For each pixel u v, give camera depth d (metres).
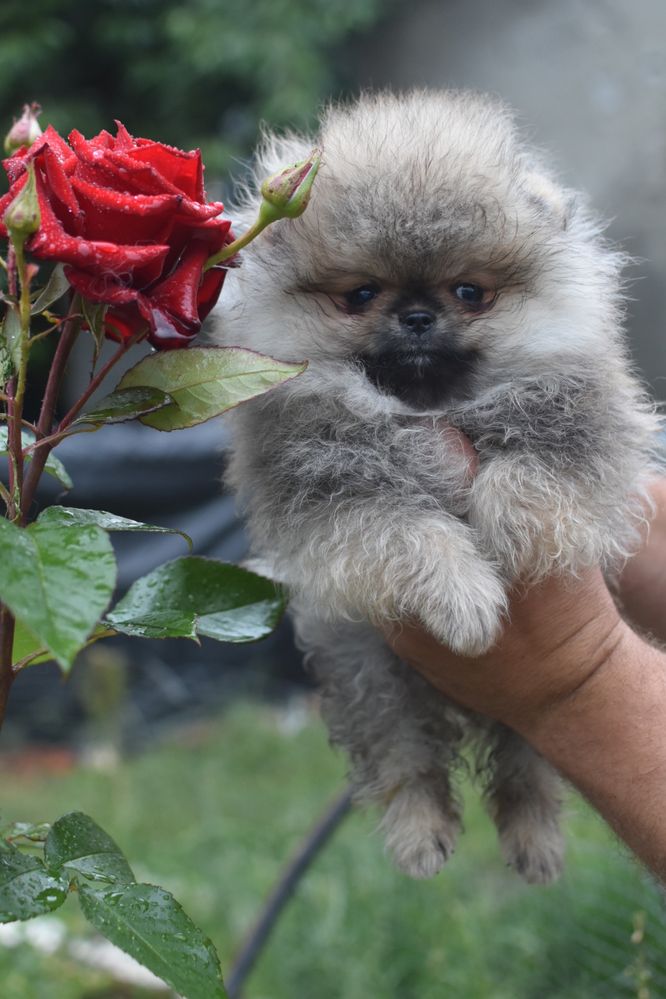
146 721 2.53
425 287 0.80
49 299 0.59
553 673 0.74
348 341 0.81
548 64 2.34
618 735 0.75
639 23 2.17
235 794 2.13
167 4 3.74
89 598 0.51
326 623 0.87
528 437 0.79
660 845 0.74
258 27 3.33
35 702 2.46
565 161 2.08
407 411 0.81
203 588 0.64
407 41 3.08
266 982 1.39
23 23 3.64
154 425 0.58
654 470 0.90
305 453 0.79
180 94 3.70
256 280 0.83
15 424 0.56
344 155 0.80
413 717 0.84
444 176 0.79
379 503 0.77
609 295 0.86
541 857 0.86
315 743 2.46
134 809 2.06
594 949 1.31
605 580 0.87
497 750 0.87
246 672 2.67
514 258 0.80
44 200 0.56
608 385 0.81
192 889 1.63
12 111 3.71
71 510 0.58
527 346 0.81
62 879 0.56
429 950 1.40
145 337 0.60
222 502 1.63
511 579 0.76
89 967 1.29
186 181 0.59
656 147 2.05
